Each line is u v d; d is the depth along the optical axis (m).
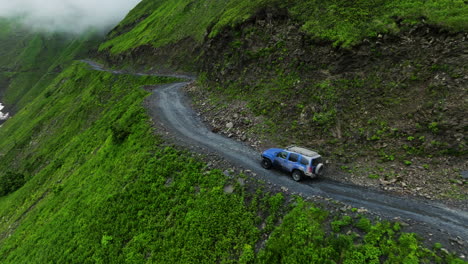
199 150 22.11
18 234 25.45
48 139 64.50
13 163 68.94
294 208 14.09
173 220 16.84
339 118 21.83
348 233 12.06
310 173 16.52
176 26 88.75
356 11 27.22
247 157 20.98
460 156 15.88
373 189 15.67
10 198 38.94
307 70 27.05
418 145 17.47
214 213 15.89
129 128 29.83
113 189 21.61
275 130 24.09
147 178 20.58
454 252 10.34
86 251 17.67
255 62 33.56
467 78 17.86
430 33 21.28
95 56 147.12
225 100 33.44
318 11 30.14
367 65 23.31
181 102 38.69
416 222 12.26
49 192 31.27
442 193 14.38
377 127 19.73
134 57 94.88
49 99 103.94
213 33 44.97
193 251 14.66
